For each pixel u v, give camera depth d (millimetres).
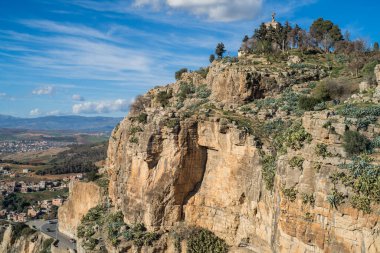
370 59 69812
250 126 52594
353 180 34719
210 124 53125
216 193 53031
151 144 55531
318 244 36375
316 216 36719
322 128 38812
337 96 57406
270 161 46219
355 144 36469
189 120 53938
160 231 55250
